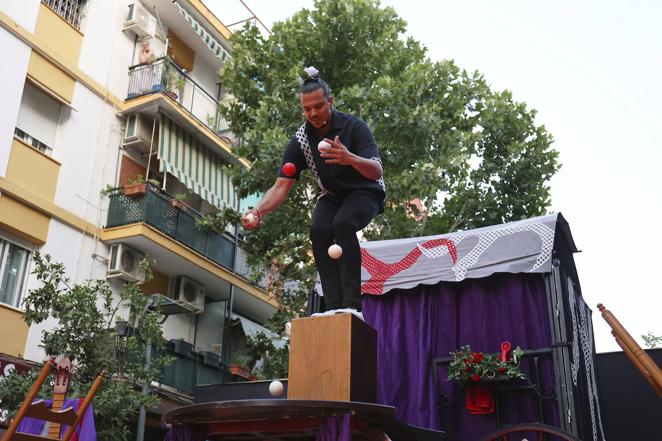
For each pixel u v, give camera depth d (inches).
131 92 652.7
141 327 423.2
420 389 209.8
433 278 218.7
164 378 580.4
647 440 289.7
